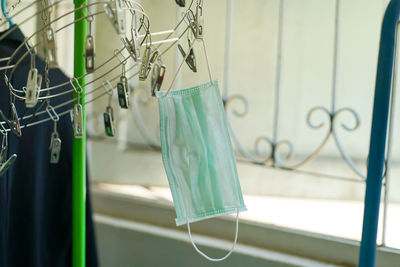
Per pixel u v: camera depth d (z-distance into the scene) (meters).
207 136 1.14
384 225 1.53
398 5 1.15
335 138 1.98
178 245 1.83
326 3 2.49
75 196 1.39
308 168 2.46
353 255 1.58
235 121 2.68
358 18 2.44
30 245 1.39
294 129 2.60
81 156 1.38
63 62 2.14
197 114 1.14
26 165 1.35
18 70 1.24
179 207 1.12
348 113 2.48
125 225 1.99
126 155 2.46
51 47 0.88
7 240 1.31
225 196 1.15
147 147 2.48
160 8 2.29
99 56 2.05
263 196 2.33
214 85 1.14
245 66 2.64
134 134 2.60
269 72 2.62
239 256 1.70
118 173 2.42
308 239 1.66
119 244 1.99
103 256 2.04
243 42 2.62
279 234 1.72
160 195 2.13
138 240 1.94
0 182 1.25
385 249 1.52
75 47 1.28
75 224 1.40
